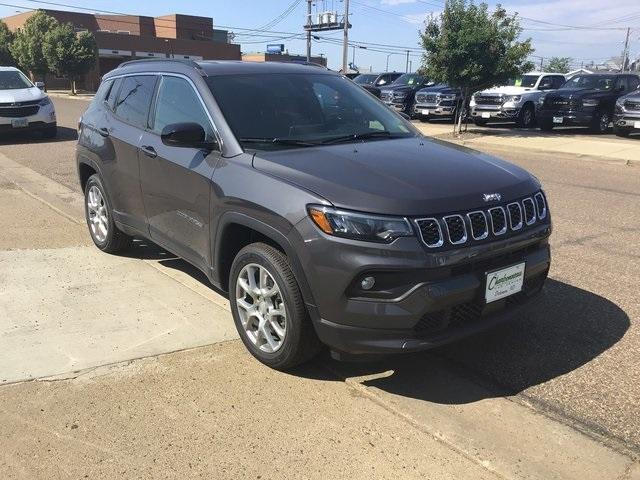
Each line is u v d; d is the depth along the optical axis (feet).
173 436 10.22
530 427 10.62
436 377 12.28
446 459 9.73
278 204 11.38
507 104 66.13
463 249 10.84
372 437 10.28
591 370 12.59
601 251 20.84
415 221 10.48
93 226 20.27
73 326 14.26
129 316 14.88
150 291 16.53
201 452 9.82
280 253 11.79
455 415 10.95
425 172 11.85
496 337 14.06
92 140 19.07
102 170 18.51
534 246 12.62
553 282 17.71
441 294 10.52
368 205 10.53
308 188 11.14
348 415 10.92
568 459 9.76
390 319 10.50
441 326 10.97
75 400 11.23
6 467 9.37
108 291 16.48
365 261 10.37
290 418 10.79
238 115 13.74
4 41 165.89
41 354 12.89
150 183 15.84
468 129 64.80
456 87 58.75
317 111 14.96
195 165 13.80
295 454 9.80
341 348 11.05
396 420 10.80
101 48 179.93
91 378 11.98
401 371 12.50
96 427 10.43
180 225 14.87
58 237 21.83
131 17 217.56
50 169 36.40
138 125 16.72
